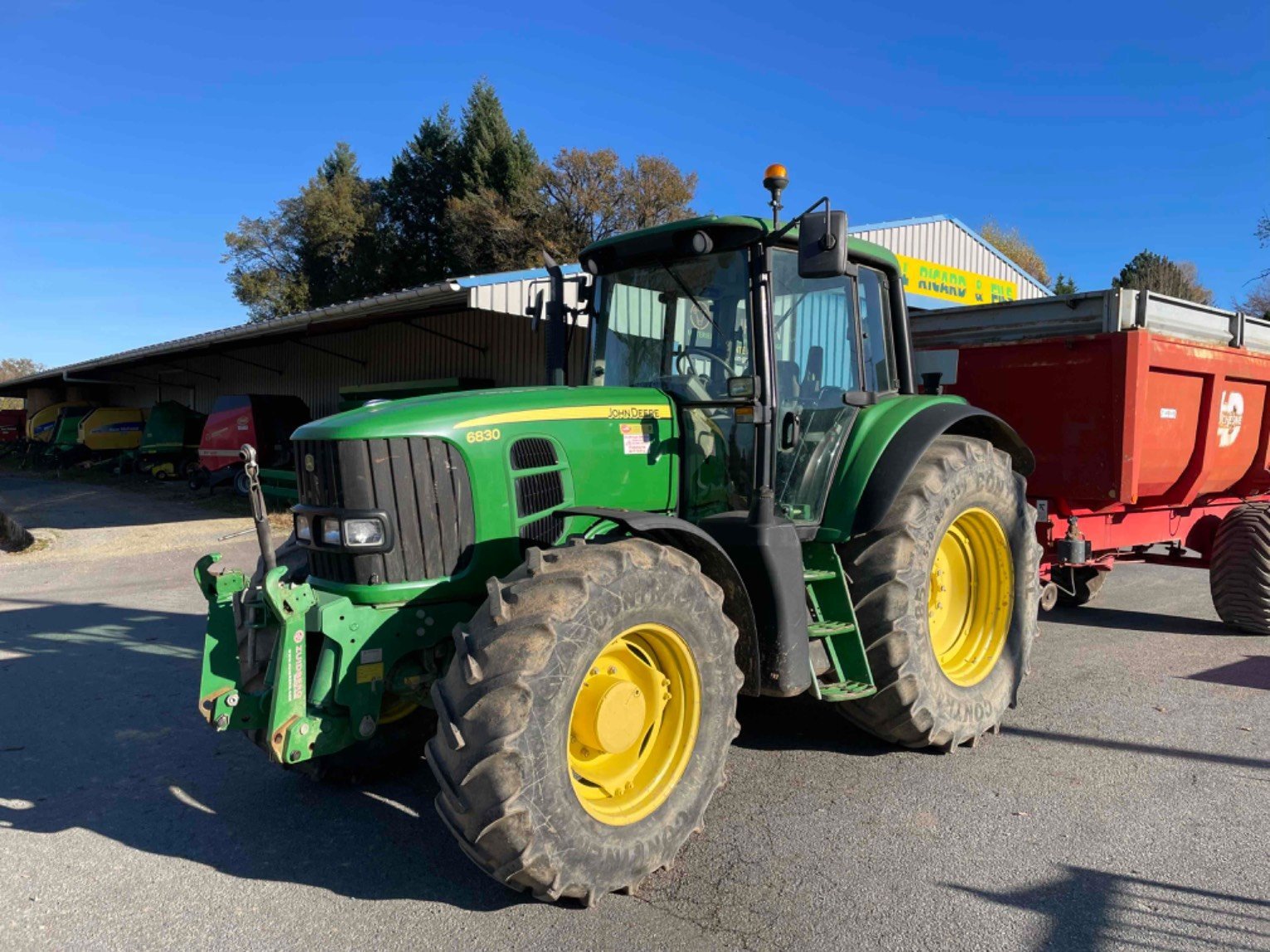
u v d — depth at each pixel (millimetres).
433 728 4270
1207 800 3783
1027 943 2766
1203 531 7281
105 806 3943
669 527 3221
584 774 3096
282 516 15062
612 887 2965
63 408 27859
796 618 3662
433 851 3488
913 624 4078
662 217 35438
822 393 4309
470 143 37906
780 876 3201
